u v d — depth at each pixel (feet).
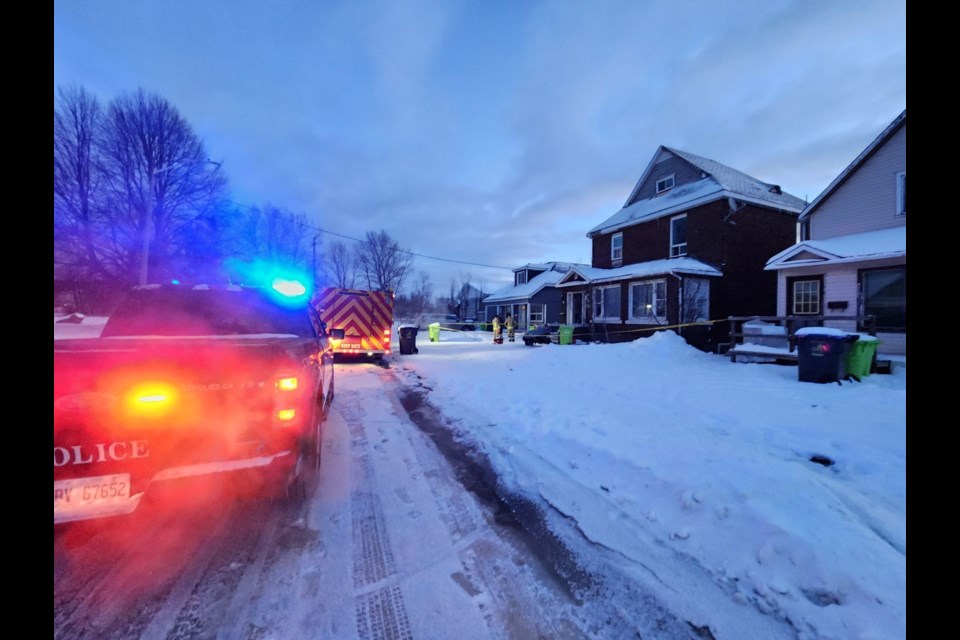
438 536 8.66
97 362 6.98
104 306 71.00
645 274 54.65
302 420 8.40
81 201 66.13
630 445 13.07
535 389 22.45
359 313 35.73
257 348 8.04
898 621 5.88
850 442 13.46
